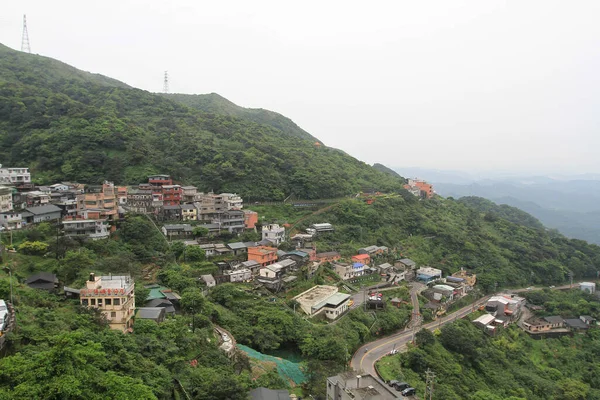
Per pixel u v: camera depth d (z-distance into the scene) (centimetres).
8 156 11581
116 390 3475
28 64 18525
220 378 4666
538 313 11512
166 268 8262
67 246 7769
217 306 7394
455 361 7975
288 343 7100
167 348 5028
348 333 7600
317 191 14200
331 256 10944
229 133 16388
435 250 13375
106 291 5344
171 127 15088
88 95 16625
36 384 3088
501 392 7569
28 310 4700
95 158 11606
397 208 14938
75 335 3872
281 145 17562
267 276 8975
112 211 9331
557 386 8225
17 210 8731
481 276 12575
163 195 10962
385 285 10619
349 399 4544
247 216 11106
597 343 10194
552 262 14450
